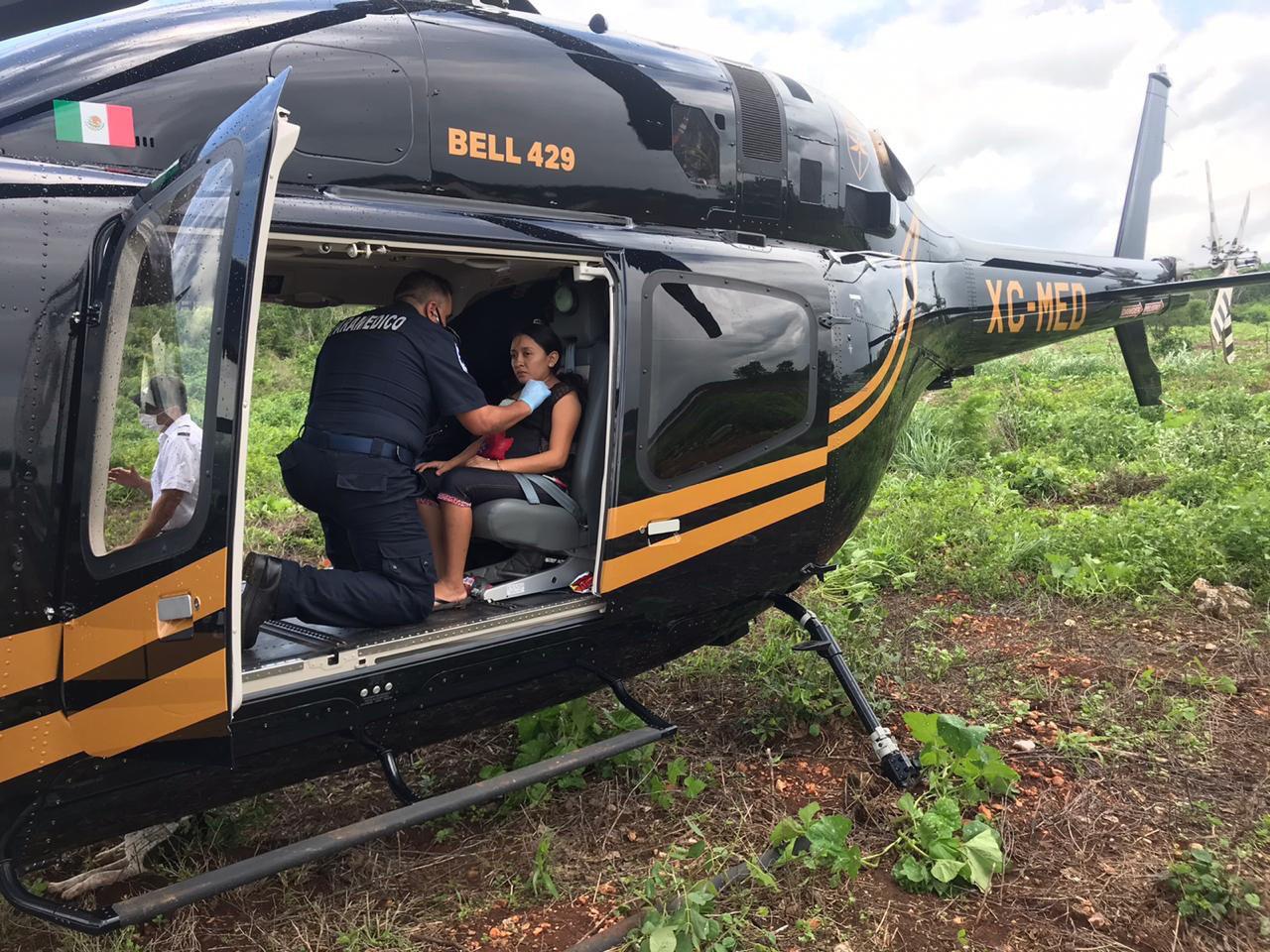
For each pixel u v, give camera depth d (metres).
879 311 4.02
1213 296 17.50
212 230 2.09
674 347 3.19
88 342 2.17
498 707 3.12
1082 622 5.08
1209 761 3.65
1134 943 2.71
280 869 2.33
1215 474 7.34
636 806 3.44
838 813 3.42
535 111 3.10
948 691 4.32
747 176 3.68
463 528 3.16
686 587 3.38
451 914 2.86
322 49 2.75
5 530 2.06
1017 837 3.21
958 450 9.09
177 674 2.13
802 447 3.63
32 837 2.27
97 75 2.44
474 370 3.91
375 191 2.77
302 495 3.02
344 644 2.65
